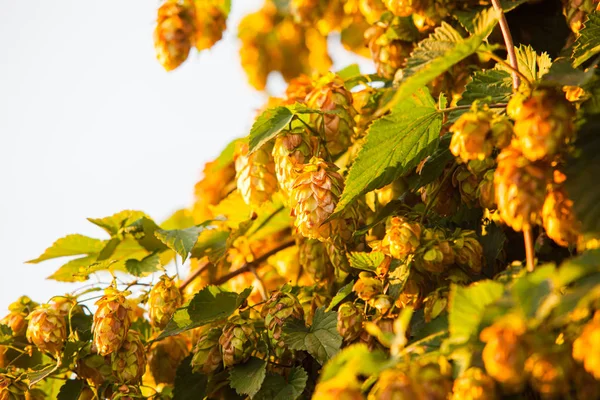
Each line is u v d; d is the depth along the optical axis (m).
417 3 1.20
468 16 1.20
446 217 1.17
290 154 1.17
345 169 1.21
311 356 1.17
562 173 1.05
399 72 1.20
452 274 1.12
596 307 1.01
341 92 1.20
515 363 1.00
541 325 1.01
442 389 1.01
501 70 1.13
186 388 1.20
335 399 0.99
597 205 1.04
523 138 1.04
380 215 1.17
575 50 1.10
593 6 1.15
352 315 1.13
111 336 1.18
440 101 1.15
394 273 1.13
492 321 1.02
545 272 1.01
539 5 1.21
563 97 1.04
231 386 1.15
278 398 1.15
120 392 1.19
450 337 1.03
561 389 1.01
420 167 1.17
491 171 1.12
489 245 1.15
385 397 1.00
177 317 1.20
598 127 1.05
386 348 1.12
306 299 1.20
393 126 1.11
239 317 1.18
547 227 1.05
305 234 1.15
